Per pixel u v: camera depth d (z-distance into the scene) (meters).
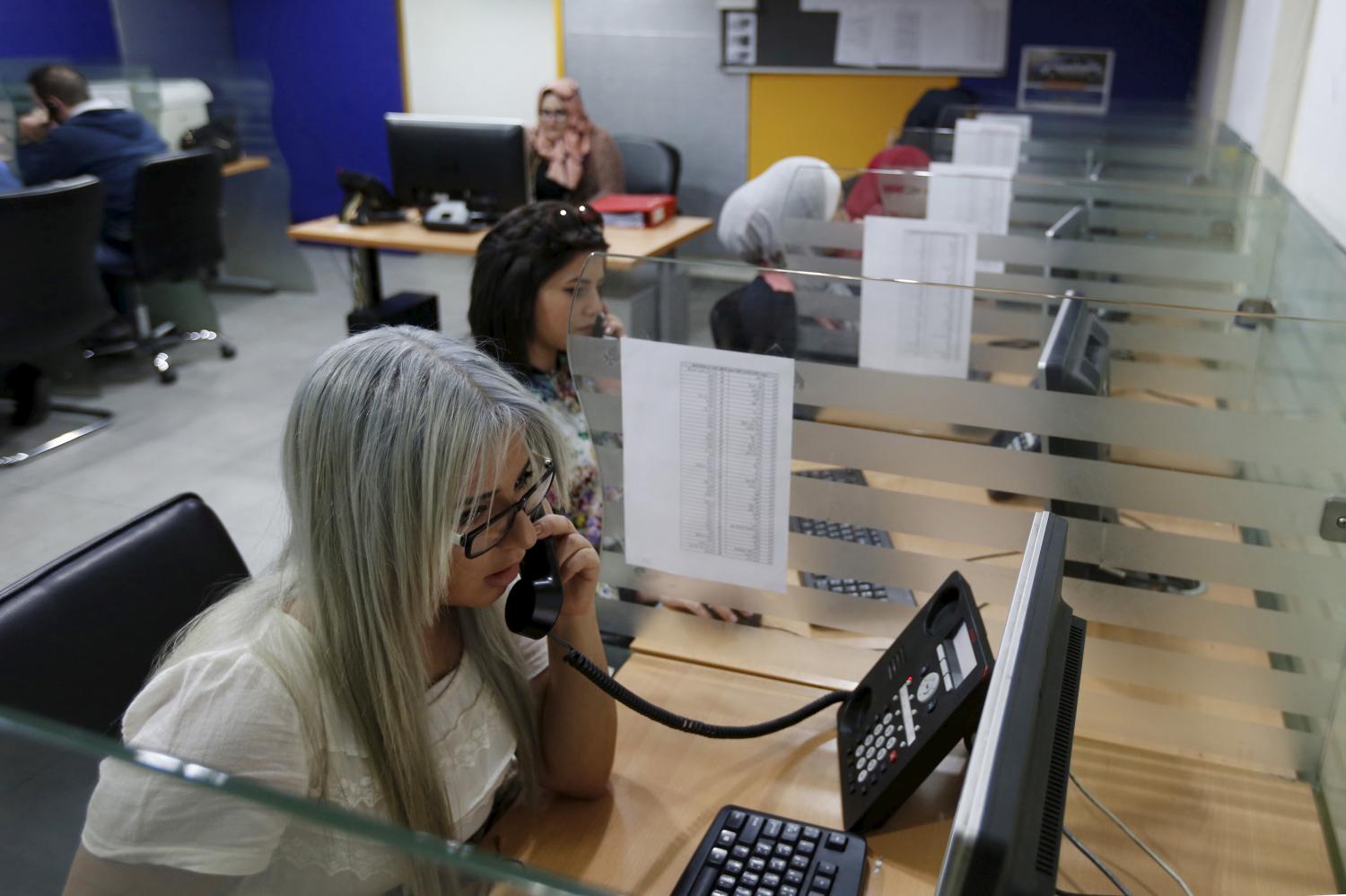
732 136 5.77
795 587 1.35
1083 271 2.28
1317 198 2.07
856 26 5.38
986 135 3.55
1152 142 3.76
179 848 0.59
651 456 1.34
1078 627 0.87
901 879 1.03
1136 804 1.16
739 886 1.00
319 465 0.88
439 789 0.98
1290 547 1.14
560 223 1.66
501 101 6.23
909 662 1.16
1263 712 1.23
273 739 0.89
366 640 0.91
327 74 6.53
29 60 5.36
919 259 2.39
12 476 3.54
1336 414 1.18
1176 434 1.12
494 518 0.95
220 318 5.27
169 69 6.39
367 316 3.88
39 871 0.63
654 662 1.40
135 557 1.26
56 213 3.47
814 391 1.23
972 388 1.18
